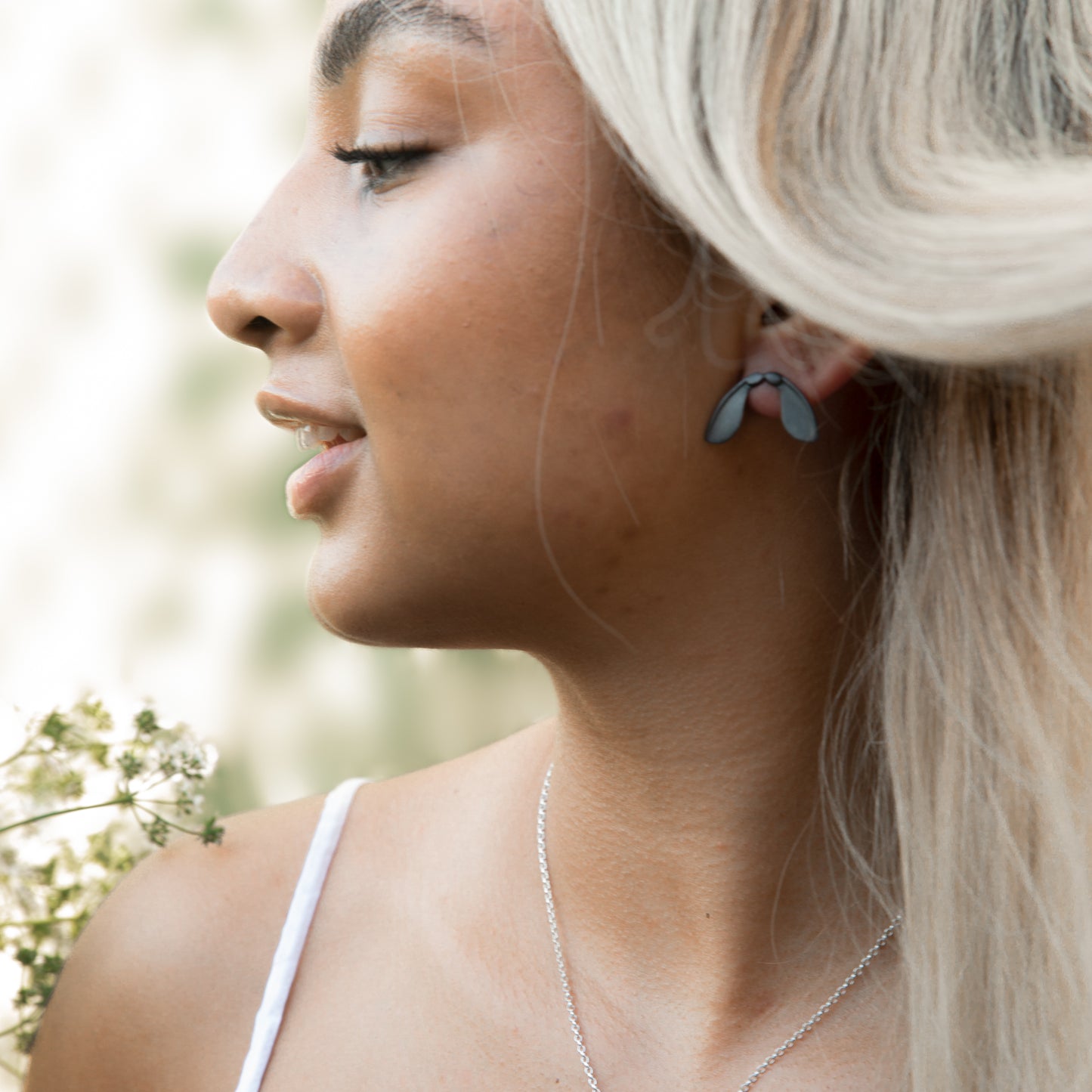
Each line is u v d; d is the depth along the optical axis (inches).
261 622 49.0
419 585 23.0
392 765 46.1
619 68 21.5
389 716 46.9
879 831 24.1
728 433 22.6
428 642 24.0
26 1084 27.2
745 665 23.5
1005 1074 23.3
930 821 23.6
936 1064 23.2
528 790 25.8
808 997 24.0
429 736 46.6
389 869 26.4
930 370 23.2
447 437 22.4
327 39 22.8
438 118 22.3
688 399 22.5
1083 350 22.8
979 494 23.3
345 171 23.1
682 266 22.3
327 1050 25.0
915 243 21.3
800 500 23.3
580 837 24.6
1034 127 22.1
